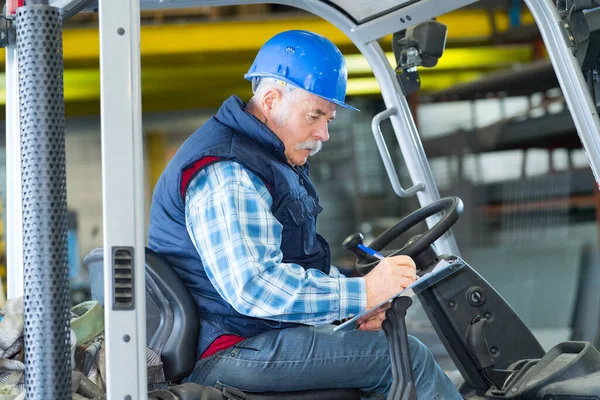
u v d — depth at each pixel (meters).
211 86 8.51
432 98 8.36
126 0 1.50
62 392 1.47
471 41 8.61
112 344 1.46
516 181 7.86
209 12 8.56
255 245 1.83
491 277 7.57
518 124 7.96
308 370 1.96
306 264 2.06
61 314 1.48
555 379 2.09
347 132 8.48
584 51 2.00
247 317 1.96
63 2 2.07
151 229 2.05
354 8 2.41
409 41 2.43
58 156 1.48
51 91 1.48
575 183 7.68
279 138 1.98
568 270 7.32
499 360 2.26
